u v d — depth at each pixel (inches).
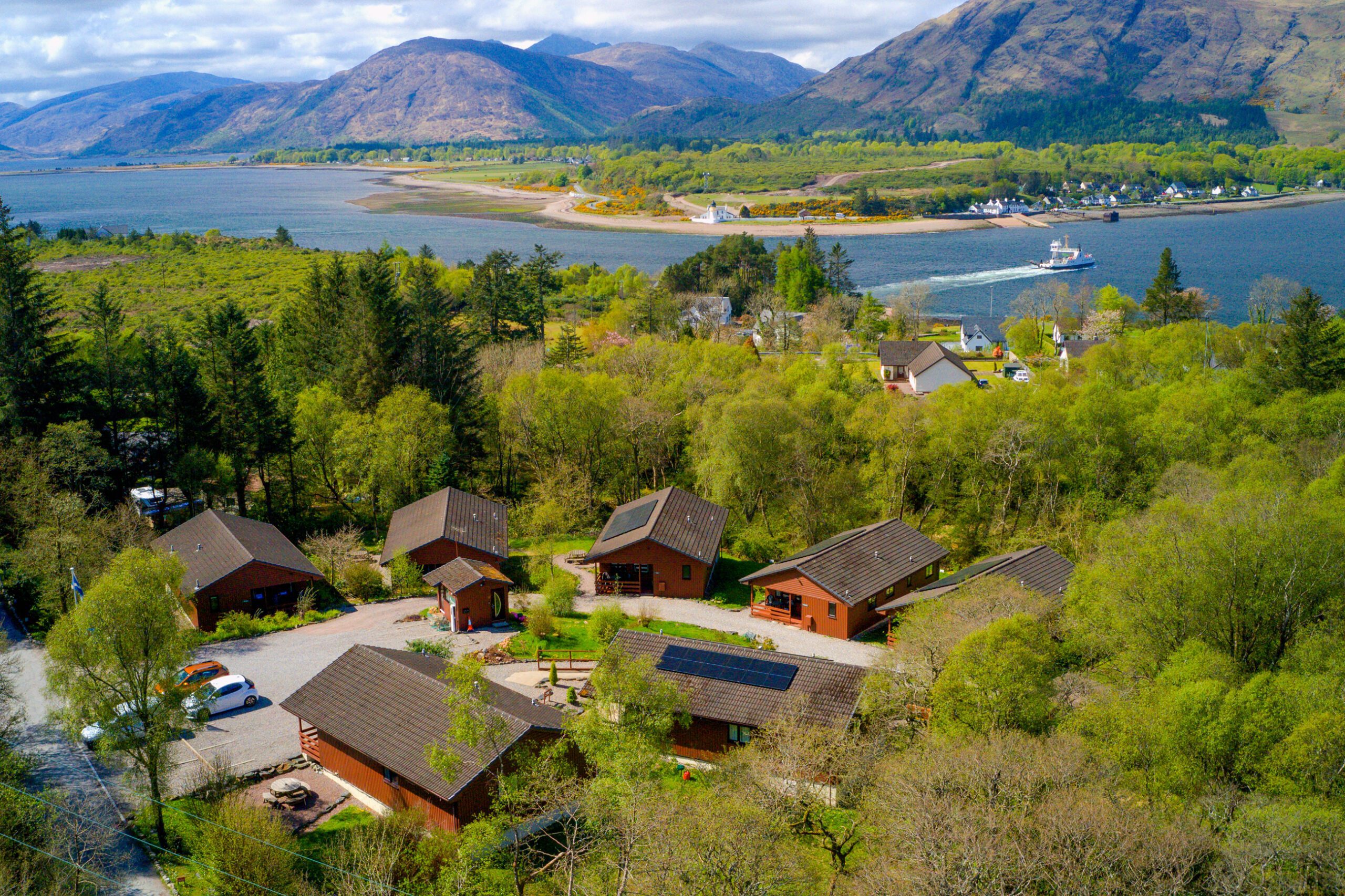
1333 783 1135.6
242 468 3132.4
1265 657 1614.2
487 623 2333.9
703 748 1731.1
